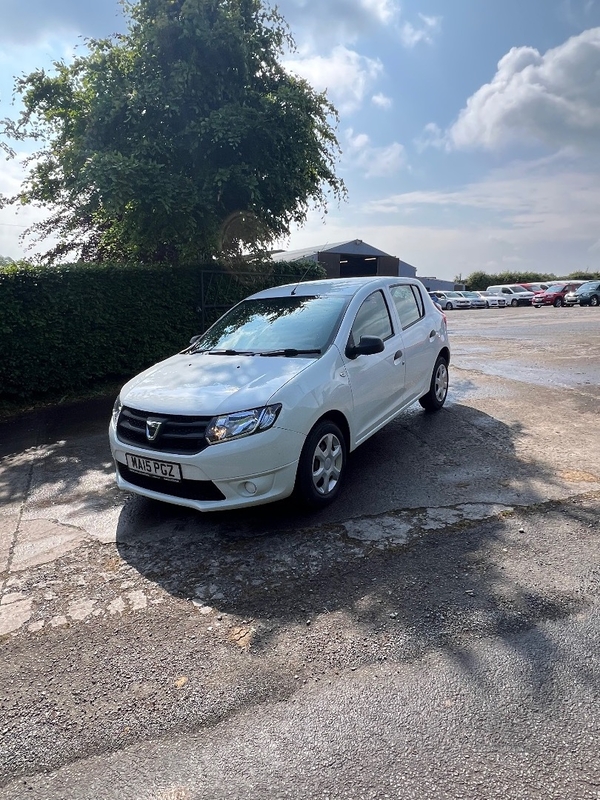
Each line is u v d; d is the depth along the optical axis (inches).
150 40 355.6
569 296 1386.6
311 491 148.8
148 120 357.4
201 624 107.3
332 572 122.7
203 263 395.9
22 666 98.0
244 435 133.4
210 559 131.7
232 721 83.0
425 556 127.3
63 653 101.0
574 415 248.2
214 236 373.4
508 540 133.2
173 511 161.3
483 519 144.9
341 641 99.7
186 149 357.7
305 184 400.8
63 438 254.2
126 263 391.5
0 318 303.1
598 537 133.6
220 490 135.2
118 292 351.6
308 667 93.5
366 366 177.0
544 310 1278.3
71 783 74.0
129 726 83.2
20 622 111.2
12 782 74.5
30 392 325.4
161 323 375.2
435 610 107.0
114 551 138.9
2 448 242.8
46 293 320.2
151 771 75.1
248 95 381.4
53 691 91.5
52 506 171.8
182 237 383.6
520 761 72.9
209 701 87.3
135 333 362.6
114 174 323.3
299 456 143.0
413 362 219.1
